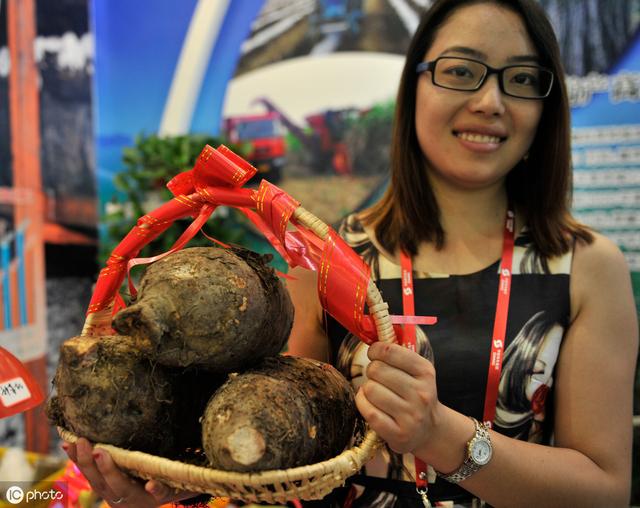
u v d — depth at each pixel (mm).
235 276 662
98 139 2453
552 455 842
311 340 1028
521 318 929
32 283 2324
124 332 643
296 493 615
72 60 2410
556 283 946
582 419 905
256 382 650
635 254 2078
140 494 708
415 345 923
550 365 922
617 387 909
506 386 907
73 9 2398
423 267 987
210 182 780
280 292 725
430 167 1025
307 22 2336
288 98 2369
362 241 1025
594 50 2064
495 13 916
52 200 2383
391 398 681
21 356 2289
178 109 2434
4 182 2266
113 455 674
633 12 2027
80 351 667
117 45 2432
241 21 2375
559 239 970
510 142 932
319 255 720
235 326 643
